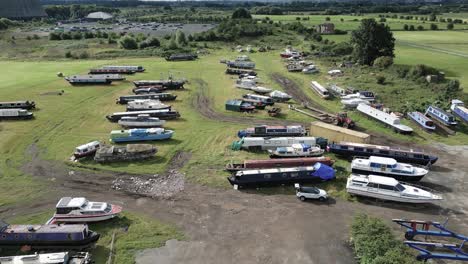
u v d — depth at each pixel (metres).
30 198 46.47
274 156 56.91
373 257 33.47
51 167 54.75
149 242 38.06
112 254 36.12
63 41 185.50
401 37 186.38
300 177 49.09
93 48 169.25
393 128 68.56
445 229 37.66
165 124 73.06
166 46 168.12
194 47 172.88
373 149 55.84
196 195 47.16
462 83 96.50
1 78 111.62
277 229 40.41
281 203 45.44
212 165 55.28
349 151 56.75
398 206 44.97
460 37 184.00
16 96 91.88
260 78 113.06
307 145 58.69
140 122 71.00
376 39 126.25
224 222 41.62
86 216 40.53
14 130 69.56
